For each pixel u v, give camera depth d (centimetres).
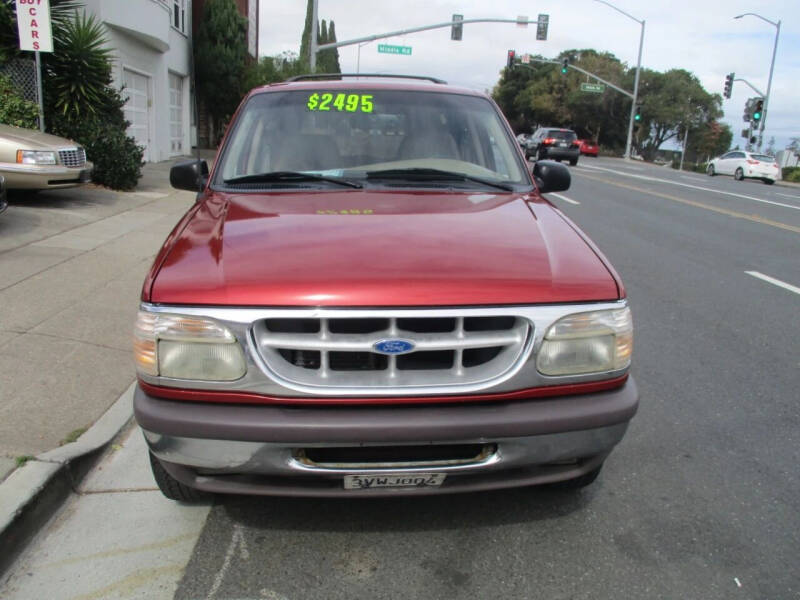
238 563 274
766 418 418
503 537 293
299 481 256
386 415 239
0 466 313
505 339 245
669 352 529
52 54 1192
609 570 274
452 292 239
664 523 306
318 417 238
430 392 241
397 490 256
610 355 256
